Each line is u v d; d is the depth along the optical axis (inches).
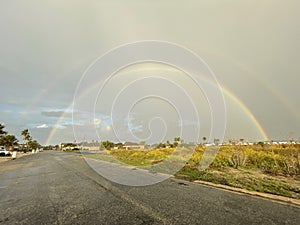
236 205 177.9
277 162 392.8
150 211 166.7
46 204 193.3
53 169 481.4
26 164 629.6
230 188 239.1
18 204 195.8
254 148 565.6
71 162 653.9
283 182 260.4
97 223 143.9
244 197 201.8
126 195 220.1
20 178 356.5
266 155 449.7
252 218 148.1
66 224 143.3
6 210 177.9
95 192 237.5
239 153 438.3
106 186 269.4
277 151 506.9
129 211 167.8
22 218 157.2
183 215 156.3
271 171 343.3
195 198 202.4
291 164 349.7
